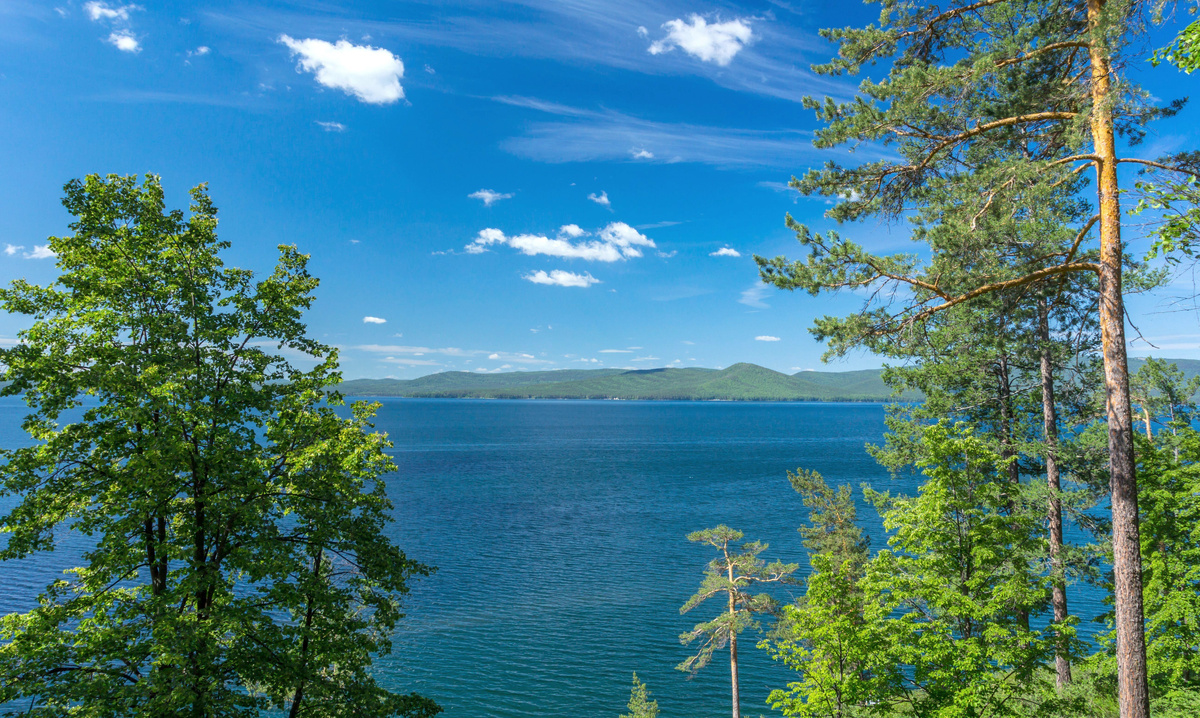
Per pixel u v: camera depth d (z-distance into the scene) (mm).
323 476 16328
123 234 15516
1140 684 11656
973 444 16828
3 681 12438
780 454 160125
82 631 13875
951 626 15961
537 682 35688
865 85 13961
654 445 189000
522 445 187750
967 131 13703
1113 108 11695
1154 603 19844
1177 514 20219
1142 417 30719
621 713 32594
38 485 14094
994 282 13438
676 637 41750
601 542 66312
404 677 36156
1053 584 16875
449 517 79000
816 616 17453
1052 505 20031
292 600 15453
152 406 13961
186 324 15469
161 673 12430
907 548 17453
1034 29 13734
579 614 45656
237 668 14797
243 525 15555
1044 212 13695
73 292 15508
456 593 49969
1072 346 17953
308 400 18250
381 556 16781
